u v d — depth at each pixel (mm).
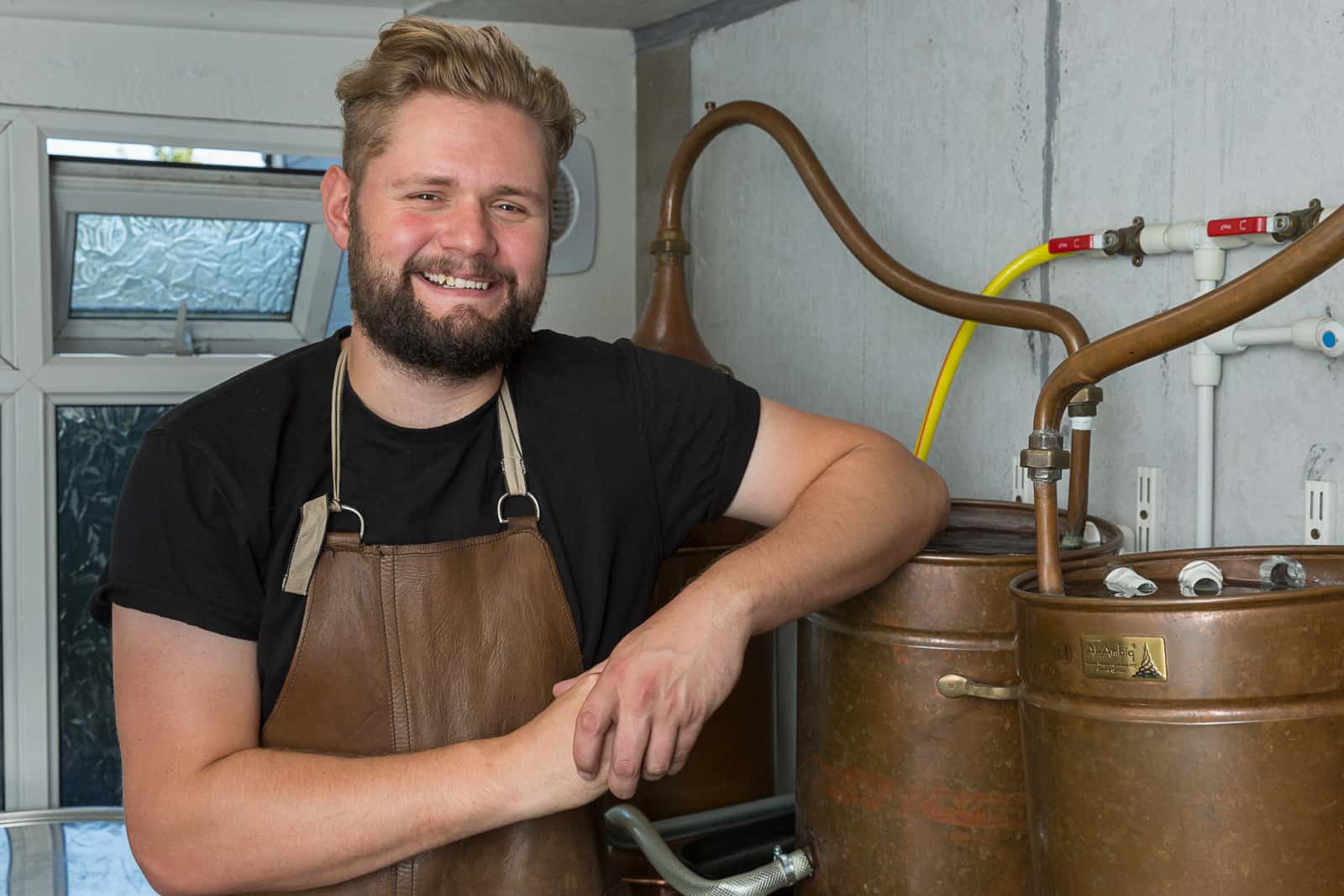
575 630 1195
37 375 2135
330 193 1240
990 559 1235
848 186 1986
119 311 2404
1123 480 1521
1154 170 1457
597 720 1030
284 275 2488
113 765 2268
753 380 2252
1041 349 1623
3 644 2141
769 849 1680
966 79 1734
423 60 1122
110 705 2262
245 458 1132
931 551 1364
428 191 1118
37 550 2148
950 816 1264
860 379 1972
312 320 2547
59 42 2076
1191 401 1425
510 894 1151
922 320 1828
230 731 1079
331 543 1132
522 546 1187
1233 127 1360
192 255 2381
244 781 1029
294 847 1018
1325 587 895
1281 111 1306
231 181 2289
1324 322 1227
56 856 1784
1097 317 1541
